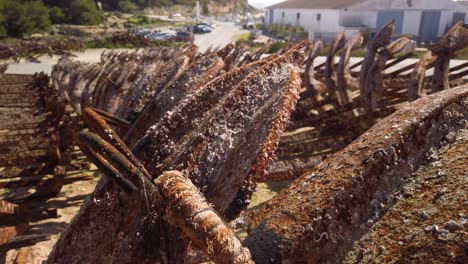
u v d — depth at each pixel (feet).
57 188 17.57
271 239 4.57
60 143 22.45
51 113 25.21
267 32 167.63
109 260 7.35
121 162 6.07
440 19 117.50
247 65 9.21
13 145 19.26
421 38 117.08
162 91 12.35
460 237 3.64
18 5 133.39
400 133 4.67
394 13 120.37
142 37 117.91
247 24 225.76
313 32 125.70
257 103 7.41
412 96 18.39
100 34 148.77
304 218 4.58
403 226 4.14
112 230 7.55
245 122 7.25
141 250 6.29
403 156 4.64
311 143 19.25
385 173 4.58
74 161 22.35
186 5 350.84
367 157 4.65
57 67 44.52
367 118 20.59
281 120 6.31
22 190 19.22
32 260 13.74
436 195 4.18
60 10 165.68
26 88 35.45
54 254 8.45
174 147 8.52
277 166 12.32
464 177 4.17
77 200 18.78
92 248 7.80
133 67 25.53
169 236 5.90
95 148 6.20
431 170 4.52
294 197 4.96
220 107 7.58
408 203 4.32
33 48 93.35
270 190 20.22
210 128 7.46
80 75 34.63
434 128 4.82
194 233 4.19
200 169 7.14
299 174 12.39
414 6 117.60
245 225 7.22
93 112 8.15
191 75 12.32
